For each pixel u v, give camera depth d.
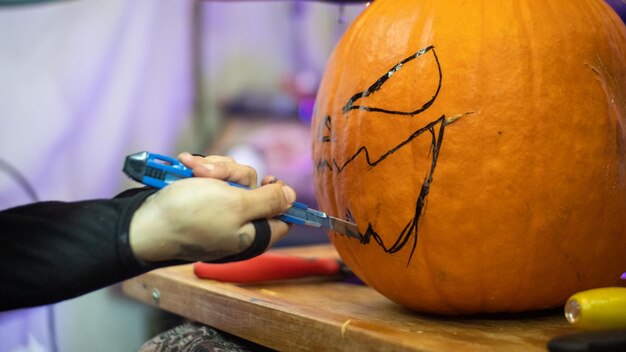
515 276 0.63
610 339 0.48
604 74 0.64
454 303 0.66
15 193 1.67
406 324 0.64
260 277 0.85
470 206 0.61
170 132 1.77
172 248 0.54
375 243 0.67
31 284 0.52
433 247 0.63
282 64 1.85
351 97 0.68
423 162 0.62
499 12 0.63
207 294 0.79
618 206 0.64
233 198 0.54
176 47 1.77
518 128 0.60
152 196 0.55
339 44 0.74
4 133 1.67
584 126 0.62
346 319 0.62
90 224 0.53
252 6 1.81
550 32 0.63
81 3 1.70
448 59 0.62
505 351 0.52
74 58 1.70
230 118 1.81
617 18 0.70
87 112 1.71
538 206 0.61
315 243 1.69
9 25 1.67
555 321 0.66
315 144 0.75
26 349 1.49
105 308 1.44
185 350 0.75
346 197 0.69
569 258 0.63
